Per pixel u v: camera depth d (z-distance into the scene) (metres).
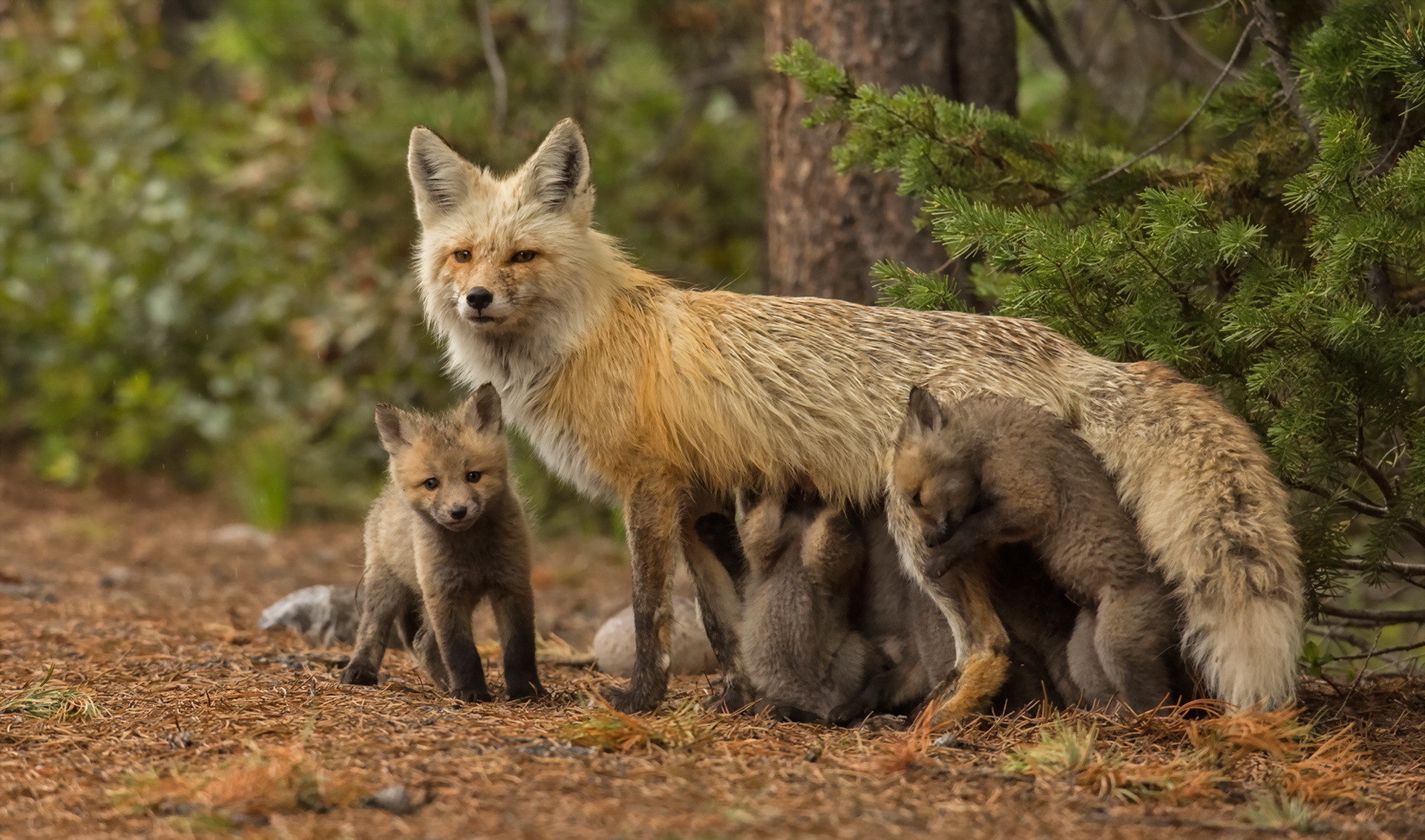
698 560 10.27
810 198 14.48
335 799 6.81
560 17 24.97
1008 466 9.05
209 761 7.68
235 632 13.28
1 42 28.72
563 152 10.36
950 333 10.03
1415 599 15.67
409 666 11.92
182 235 26.28
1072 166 11.75
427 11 22.33
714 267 24.72
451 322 10.51
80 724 8.69
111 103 28.31
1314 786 7.44
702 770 7.59
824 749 8.18
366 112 23.14
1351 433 10.00
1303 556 10.02
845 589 9.84
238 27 25.98
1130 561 8.89
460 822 6.50
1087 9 20.34
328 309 24.34
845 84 11.84
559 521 23.47
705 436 9.88
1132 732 8.52
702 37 24.39
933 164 11.54
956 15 14.32
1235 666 8.48
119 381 26.17
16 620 13.67
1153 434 9.16
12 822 6.70
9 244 26.73
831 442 9.81
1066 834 6.55
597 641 12.42
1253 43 12.69
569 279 10.19
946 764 7.93
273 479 23.53
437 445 9.67
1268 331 9.29
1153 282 10.01
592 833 6.32
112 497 25.38
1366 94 10.54
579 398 10.05
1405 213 8.95
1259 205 11.42
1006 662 9.20
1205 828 6.74
